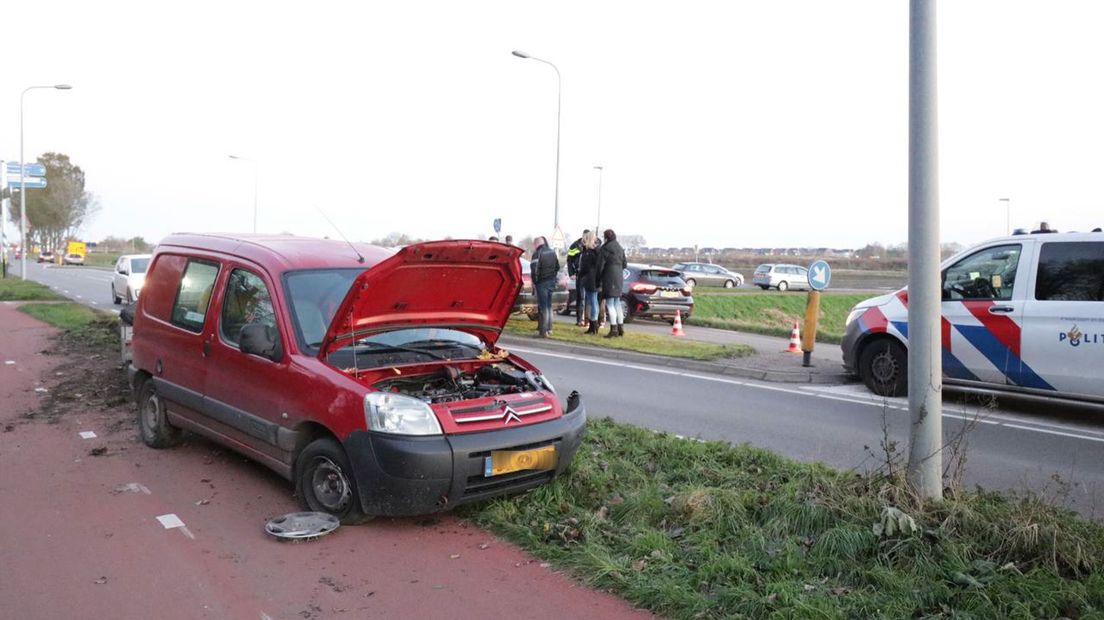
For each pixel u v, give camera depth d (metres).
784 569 4.36
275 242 6.34
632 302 21.19
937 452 4.98
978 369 9.47
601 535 4.88
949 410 9.75
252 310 5.78
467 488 4.94
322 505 5.17
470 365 5.93
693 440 7.02
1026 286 9.16
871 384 10.66
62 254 81.31
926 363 4.97
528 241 40.12
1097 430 8.73
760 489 5.52
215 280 6.20
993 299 9.42
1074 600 3.91
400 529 5.04
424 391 5.36
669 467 6.21
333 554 4.66
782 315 37.50
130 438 7.04
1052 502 5.12
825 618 3.79
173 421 6.57
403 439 4.76
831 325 37.38
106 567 4.43
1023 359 9.09
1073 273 8.88
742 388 11.02
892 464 5.21
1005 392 9.73
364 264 6.12
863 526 4.66
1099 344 8.56
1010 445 7.96
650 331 18.89
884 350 10.48
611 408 9.38
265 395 5.49
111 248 124.06
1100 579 4.08
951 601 4.00
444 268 5.39
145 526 5.02
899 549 4.44
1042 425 8.95
